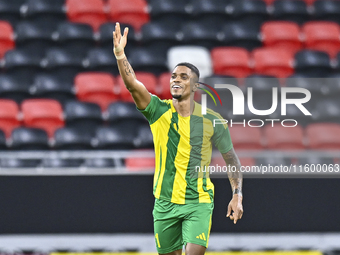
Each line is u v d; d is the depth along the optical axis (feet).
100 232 88.07
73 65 129.18
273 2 153.99
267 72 131.75
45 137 104.83
